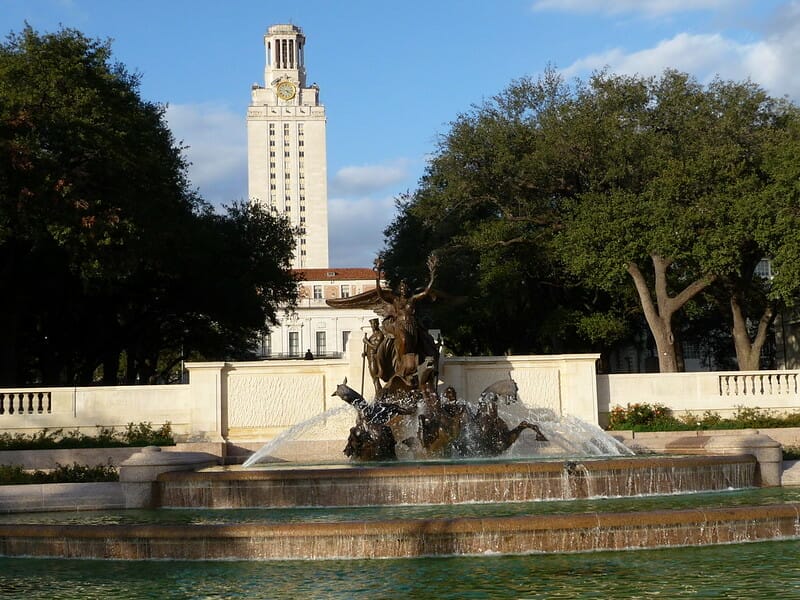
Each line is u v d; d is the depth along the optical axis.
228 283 53.88
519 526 15.25
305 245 180.75
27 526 16.41
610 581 13.20
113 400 31.06
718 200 39.44
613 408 32.47
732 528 15.88
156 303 54.22
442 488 20.41
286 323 142.62
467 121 49.84
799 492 21.19
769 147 40.81
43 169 36.84
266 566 14.81
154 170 42.12
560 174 47.91
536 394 31.92
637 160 45.03
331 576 13.93
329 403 31.30
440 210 51.72
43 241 39.97
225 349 66.00
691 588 12.73
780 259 37.94
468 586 13.08
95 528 15.89
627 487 20.83
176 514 20.12
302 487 20.70
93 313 52.34
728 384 33.06
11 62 38.28
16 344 47.09
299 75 189.25
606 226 41.28
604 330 49.22
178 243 45.22
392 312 29.42
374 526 15.24
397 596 12.59
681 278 48.59
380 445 26.39
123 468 21.91
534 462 21.53
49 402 31.05
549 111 48.28
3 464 26.73
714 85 46.09
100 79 40.38
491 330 58.25
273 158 182.12
